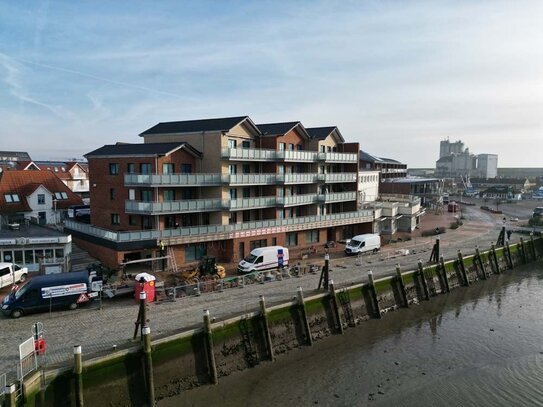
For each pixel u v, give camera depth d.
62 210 59.66
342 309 36.88
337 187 66.31
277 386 26.78
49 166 112.00
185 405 24.38
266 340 30.23
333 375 28.47
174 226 46.12
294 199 56.03
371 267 47.50
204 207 46.62
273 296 35.34
